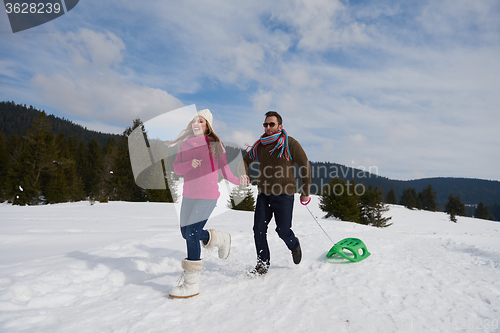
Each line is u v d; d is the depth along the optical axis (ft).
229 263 10.79
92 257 11.02
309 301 6.73
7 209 39.65
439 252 12.03
